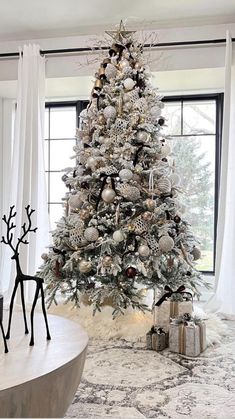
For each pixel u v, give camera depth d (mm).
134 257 3049
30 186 3947
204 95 4438
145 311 3205
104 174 3053
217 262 3707
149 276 3051
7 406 1202
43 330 1743
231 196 3668
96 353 2654
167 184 3127
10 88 4375
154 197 3168
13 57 4145
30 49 3994
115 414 1847
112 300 3148
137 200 3102
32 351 1486
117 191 3068
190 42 3805
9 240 1710
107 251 2961
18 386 1220
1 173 4648
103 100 3305
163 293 3016
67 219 3246
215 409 1901
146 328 2980
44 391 1290
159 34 3854
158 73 3924
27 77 3994
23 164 3973
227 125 3674
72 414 1841
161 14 3633
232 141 3686
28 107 3975
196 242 3338
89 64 3977
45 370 1322
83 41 3992
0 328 1729
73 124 4773
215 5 3471
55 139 4809
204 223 4508
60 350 1501
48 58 4102
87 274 3193
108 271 2947
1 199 4621
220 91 4363
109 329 2980
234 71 3719
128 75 3270
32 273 3896
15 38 4117
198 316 2986
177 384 2182
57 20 3744
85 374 2309
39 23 3803
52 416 1346
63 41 4035
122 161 3051
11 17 3678
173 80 4113
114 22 3793
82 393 2064
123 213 3080
